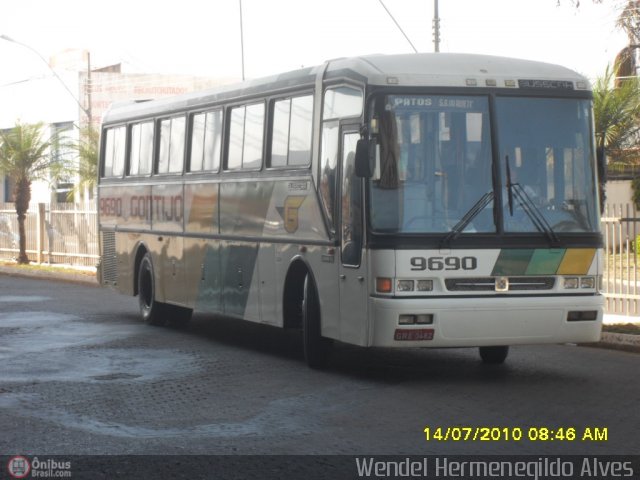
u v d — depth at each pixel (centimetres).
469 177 1254
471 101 1267
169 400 1159
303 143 1417
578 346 1617
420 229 1235
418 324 1220
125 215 2031
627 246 1803
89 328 1859
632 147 3222
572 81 1303
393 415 1065
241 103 1600
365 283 1248
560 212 1276
